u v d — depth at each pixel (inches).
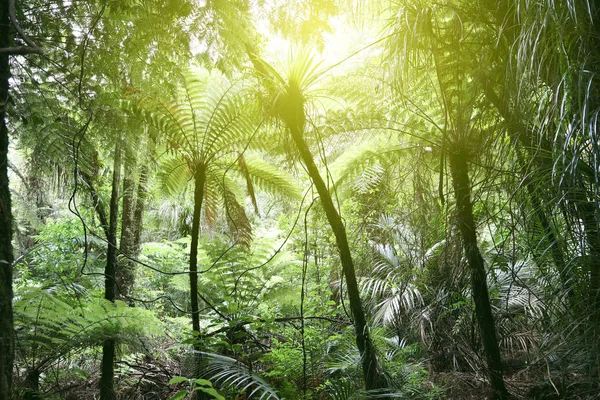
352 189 162.4
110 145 137.9
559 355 96.5
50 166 133.0
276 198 189.6
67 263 230.8
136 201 192.7
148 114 135.6
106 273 142.8
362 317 113.4
